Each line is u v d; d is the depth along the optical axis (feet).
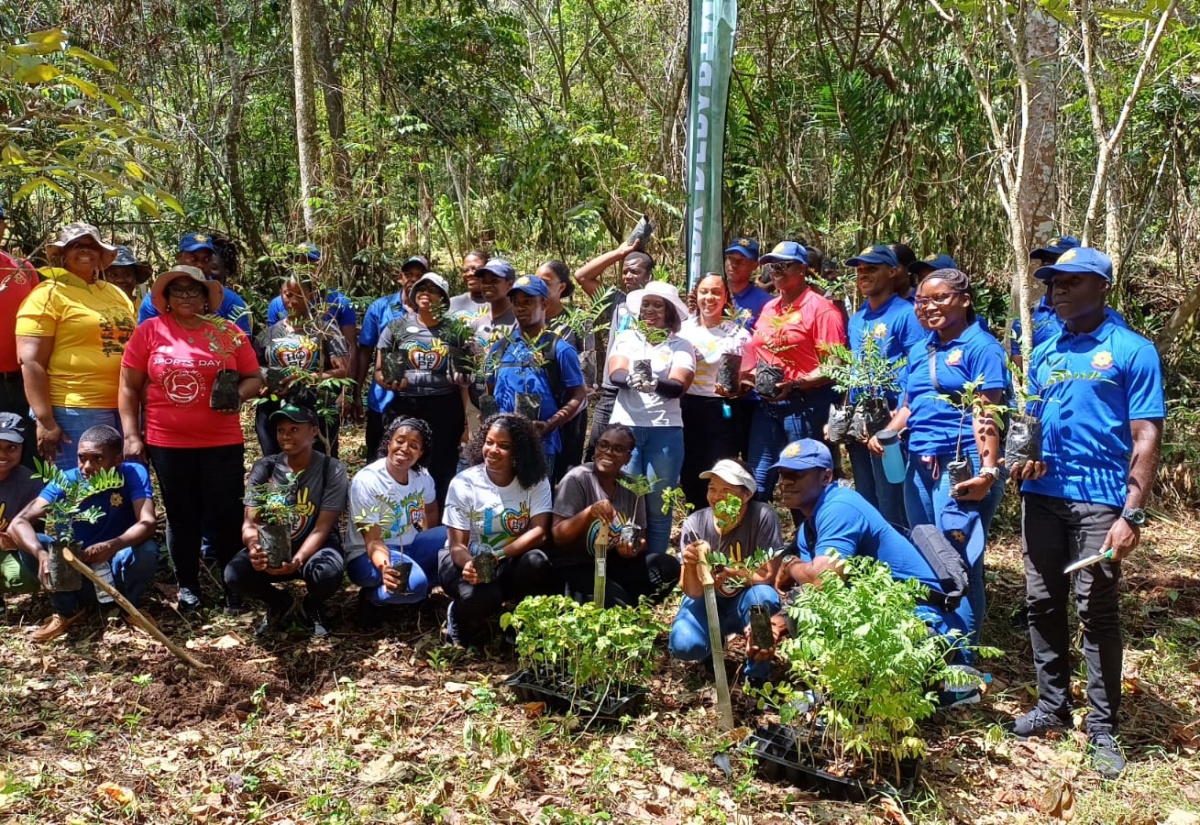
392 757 13.64
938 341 16.60
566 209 35.14
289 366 17.92
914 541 15.42
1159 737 14.88
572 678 15.38
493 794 12.91
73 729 14.03
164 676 15.47
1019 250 16.20
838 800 13.15
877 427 17.33
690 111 21.90
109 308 18.62
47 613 17.71
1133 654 17.53
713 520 15.80
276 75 39.47
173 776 13.11
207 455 17.65
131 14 33.45
